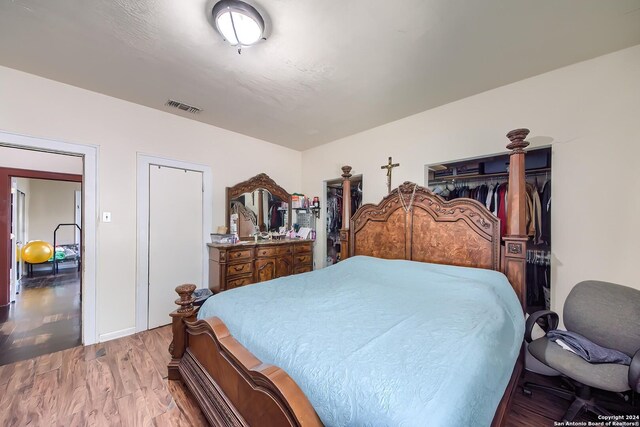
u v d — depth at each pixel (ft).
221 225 11.34
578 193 6.38
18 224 14.46
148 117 9.30
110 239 8.54
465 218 7.44
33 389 5.91
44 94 7.39
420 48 5.88
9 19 5.07
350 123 10.56
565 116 6.57
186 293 6.26
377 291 6.18
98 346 7.99
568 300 5.80
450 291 5.99
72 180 12.75
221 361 4.44
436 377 2.82
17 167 11.44
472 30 5.30
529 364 6.39
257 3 4.65
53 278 15.96
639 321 4.76
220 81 7.41
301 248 12.75
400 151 10.08
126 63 6.61
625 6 4.60
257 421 3.50
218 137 11.23
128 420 5.02
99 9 4.83
